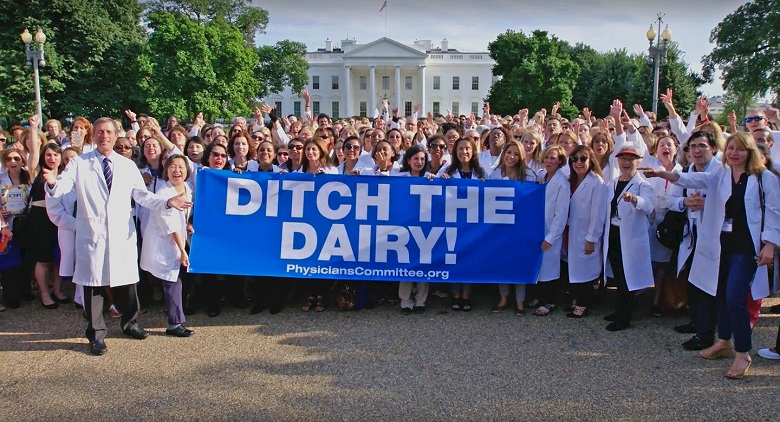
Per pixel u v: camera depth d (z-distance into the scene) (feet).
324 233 20.72
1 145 26.89
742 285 15.28
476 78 287.69
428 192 20.88
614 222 19.49
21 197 21.21
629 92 139.74
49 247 21.12
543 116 41.52
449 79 287.69
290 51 234.17
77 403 13.93
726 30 139.03
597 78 168.66
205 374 15.56
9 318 20.30
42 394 14.42
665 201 20.13
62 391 14.58
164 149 22.16
